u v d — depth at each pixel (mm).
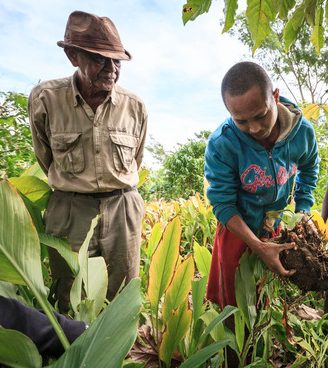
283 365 2145
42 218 2377
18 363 1200
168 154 9547
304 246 1679
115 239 2344
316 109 1958
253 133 1644
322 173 5922
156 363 1951
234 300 2045
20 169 3580
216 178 1866
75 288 1696
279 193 1897
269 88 1574
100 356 1115
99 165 2223
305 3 1329
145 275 3000
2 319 1324
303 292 1782
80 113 2191
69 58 2141
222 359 1859
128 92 2367
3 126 3498
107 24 2082
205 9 1313
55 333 1373
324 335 2254
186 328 1803
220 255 2023
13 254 1312
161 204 5539
